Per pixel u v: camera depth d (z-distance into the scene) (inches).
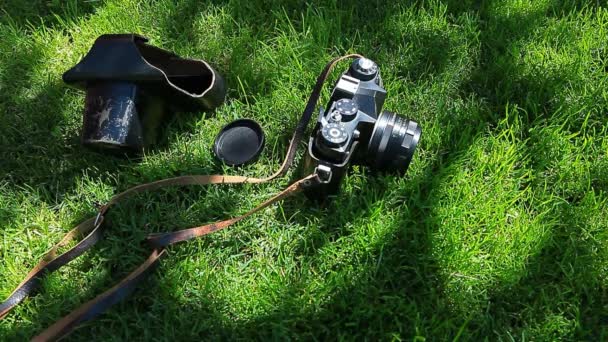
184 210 25.0
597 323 22.3
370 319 22.3
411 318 22.1
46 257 23.0
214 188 25.2
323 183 22.7
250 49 29.4
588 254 23.3
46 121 27.3
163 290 23.0
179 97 25.6
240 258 24.0
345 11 30.2
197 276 23.3
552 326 21.9
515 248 23.5
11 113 27.6
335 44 29.3
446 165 25.6
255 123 26.2
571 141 26.6
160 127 26.7
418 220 24.5
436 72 28.5
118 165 26.0
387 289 23.1
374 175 25.4
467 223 24.1
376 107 23.6
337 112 22.5
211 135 26.7
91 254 24.0
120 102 24.3
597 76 27.8
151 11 30.5
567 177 25.3
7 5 31.0
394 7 30.3
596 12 29.6
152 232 24.6
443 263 23.2
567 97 27.2
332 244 23.6
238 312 22.6
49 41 29.8
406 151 23.4
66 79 24.5
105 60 24.2
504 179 25.2
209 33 29.7
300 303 22.5
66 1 31.3
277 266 23.6
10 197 25.4
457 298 22.5
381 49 29.0
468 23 29.5
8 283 23.3
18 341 22.3
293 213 24.6
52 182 25.9
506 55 28.5
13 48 29.5
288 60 28.7
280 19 30.1
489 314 22.4
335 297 22.7
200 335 22.3
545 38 29.0
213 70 26.2
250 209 24.7
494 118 27.0
